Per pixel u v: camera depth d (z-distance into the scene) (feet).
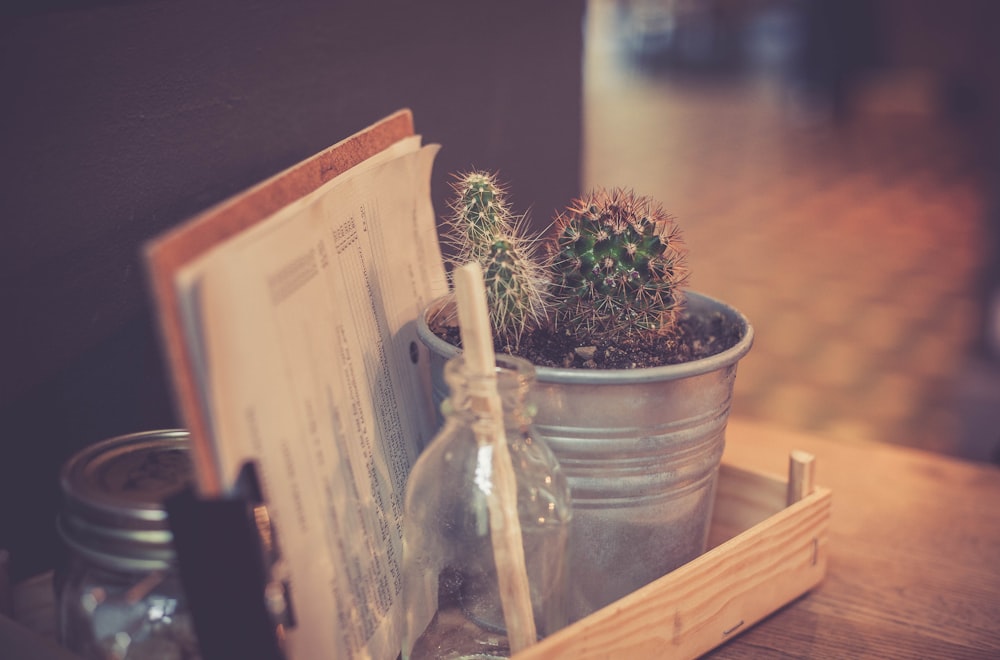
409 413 1.82
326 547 1.51
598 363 1.77
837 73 15.72
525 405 1.52
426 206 1.91
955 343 7.13
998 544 2.06
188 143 1.85
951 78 15.49
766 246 9.20
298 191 1.56
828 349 6.99
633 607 1.60
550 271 1.81
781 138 13.82
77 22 1.67
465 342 1.47
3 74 1.61
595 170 11.64
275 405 1.41
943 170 12.21
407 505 1.60
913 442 5.64
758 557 1.79
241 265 1.34
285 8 1.96
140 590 1.36
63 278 1.73
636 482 1.68
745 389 6.34
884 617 1.85
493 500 1.51
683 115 15.16
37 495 1.76
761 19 19.49
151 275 1.23
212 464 1.29
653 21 19.27
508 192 2.56
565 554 1.61
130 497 1.38
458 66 2.35
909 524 2.11
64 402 1.77
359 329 1.66
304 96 2.03
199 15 1.83
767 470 2.27
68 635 1.45
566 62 2.64
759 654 1.76
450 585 1.63
